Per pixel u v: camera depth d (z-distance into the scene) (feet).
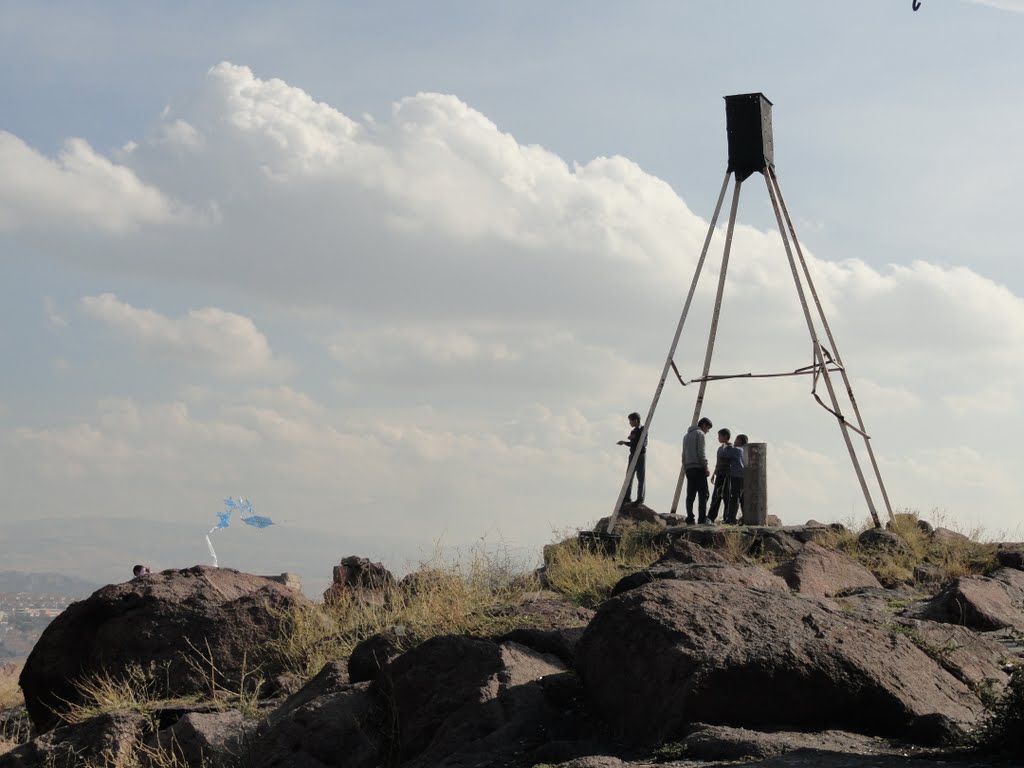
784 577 42.96
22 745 30.04
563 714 23.35
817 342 61.77
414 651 25.77
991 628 34.55
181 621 37.01
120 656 36.52
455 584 38.68
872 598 41.68
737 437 64.13
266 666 35.78
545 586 43.39
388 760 24.70
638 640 22.44
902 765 17.70
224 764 26.58
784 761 17.97
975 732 19.93
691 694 20.68
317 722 25.64
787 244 63.21
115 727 29.53
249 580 41.22
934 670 22.95
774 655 21.25
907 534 57.72
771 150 64.90
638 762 19.48
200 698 34.71
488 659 25.02
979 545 56.80
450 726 23.49
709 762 18.81
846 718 21.26
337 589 41.88
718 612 22.88
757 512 61.98
